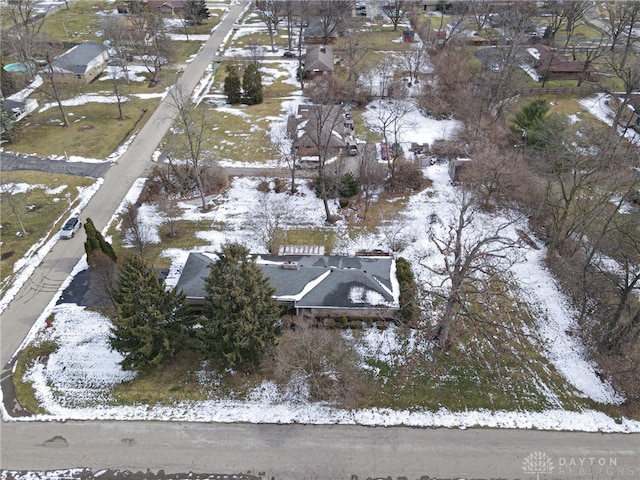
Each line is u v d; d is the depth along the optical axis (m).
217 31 104.56
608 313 38.28
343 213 50.66
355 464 28.98
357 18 113.31
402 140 64.06
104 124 67.12
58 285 41.44
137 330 30.69
